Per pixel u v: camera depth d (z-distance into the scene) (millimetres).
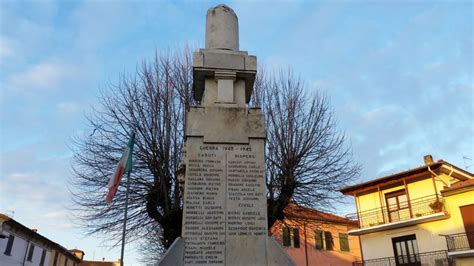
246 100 8711
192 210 6773
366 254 26078
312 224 17109
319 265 30234
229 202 6906
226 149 7258
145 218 13898
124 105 13445
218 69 7977
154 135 12742
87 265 51812
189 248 6500
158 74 13922
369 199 27219
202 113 7469
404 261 23766
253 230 6773
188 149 7184
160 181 12398
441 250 22234
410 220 23516
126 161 9688
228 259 6496
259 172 7188
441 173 24531
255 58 8211
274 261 6551
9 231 27141
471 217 21688
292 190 12852
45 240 32844
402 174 25141
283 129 13758
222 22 8641
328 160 14383
